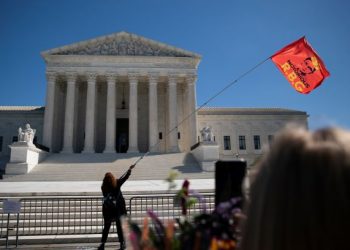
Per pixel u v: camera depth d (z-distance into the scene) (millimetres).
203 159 40250
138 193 19125
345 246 1511
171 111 54625
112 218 10953
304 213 1575
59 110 56969
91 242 13070
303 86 15539
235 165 4496
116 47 56500
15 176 35688
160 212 15352
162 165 41719
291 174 1666
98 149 59469
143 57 55594
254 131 72000
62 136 57844
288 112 73875
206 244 2729
